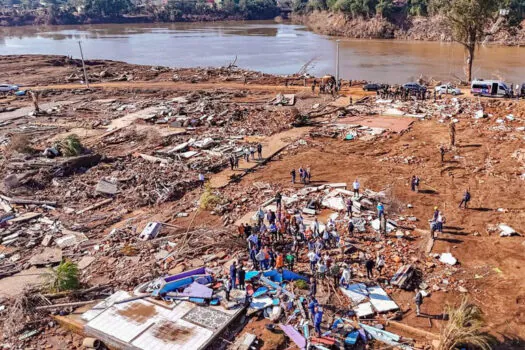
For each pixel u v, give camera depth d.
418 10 146.38
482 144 41.53
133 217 30.55
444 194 32.69
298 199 31.97
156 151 42.44
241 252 25.55
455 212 29.98
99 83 75.75
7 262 25.36
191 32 189.50
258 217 28.05
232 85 70.69
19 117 56.28
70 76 80.25
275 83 71.38
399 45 127.69
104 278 23.73
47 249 26.58
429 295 21.88
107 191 33.78
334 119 51.19
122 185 35.28
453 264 24.17
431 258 24.81
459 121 48.03
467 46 65.75
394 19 152.38
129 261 25.14
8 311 21.45
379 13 153.50
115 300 21.48
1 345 19.52
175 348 18.36
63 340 19.81
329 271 22.77
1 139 46.88
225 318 20.03
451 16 65.69
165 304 21.11
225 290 21.45
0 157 40.56
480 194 32.41
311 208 30.45
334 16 173.62
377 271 23.64
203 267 23.83
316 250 23.81
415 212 30.17
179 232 28.08
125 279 23.33
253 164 39.38
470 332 17.86
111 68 88.00
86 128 51.06
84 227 29.05
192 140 45.06
